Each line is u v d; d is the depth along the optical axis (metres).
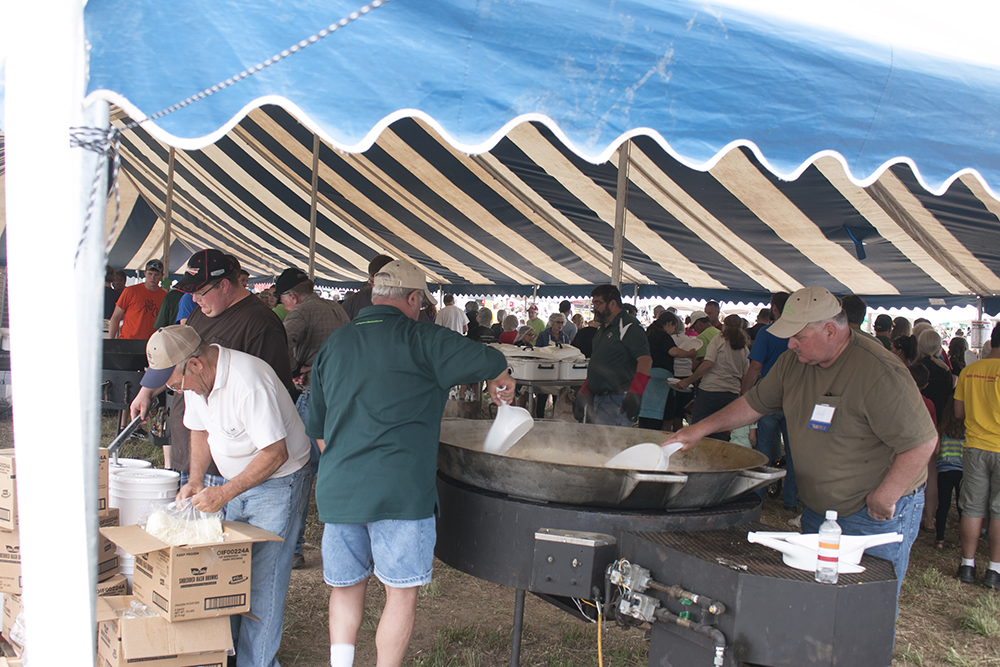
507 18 1.74
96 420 1.59
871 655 1.85
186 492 2.48
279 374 3.01
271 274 16.92
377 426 2.20
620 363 5.06
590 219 8.87
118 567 2.67
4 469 2.47
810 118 2.03
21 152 1.48
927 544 5.17
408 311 2.43
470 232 10.49
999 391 4.19
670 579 1.99
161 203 13.73
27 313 1.48
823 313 2.37
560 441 3.12
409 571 2.21
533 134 6.73
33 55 1.47
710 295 10.77
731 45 1.93
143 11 1.59
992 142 2.25
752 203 7.41
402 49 1.71
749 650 1.80
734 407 2.74
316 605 3.41
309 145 8.45
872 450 2.41
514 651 2.49
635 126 1.87
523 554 2.24
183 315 5.46
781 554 2.01
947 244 7.60
